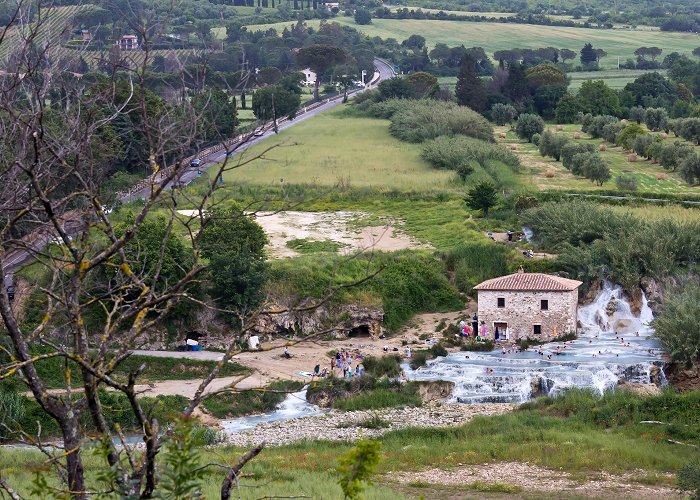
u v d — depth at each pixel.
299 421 82.50
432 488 59.72
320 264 114.06
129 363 91.56
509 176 179.12
